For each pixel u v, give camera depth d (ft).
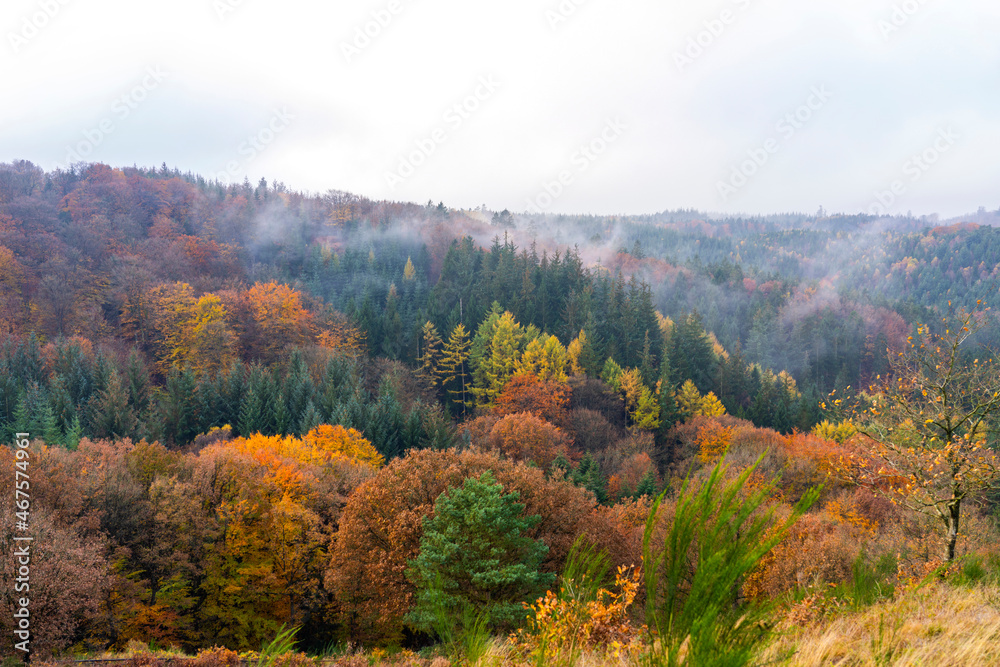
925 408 32.68
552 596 13.92
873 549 50.96
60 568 71.10
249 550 107.55
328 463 156.25
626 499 159.43
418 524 81.05
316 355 309.83
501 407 280.51
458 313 404.57
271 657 11.87
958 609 18.80
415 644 89.56
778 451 168.55
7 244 382.01
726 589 7.63
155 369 311.47
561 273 446.19
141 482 113.09
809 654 12.40
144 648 72.90
